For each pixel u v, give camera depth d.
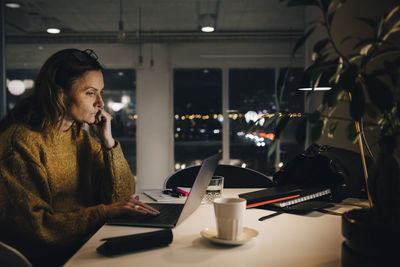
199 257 0.83
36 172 1.17
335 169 1.43
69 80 1.29
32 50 6.31
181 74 6.86
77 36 6.25
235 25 6.05
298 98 6.75
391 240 0.63
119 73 6.87
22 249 1.14
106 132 1.46
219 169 2.10
